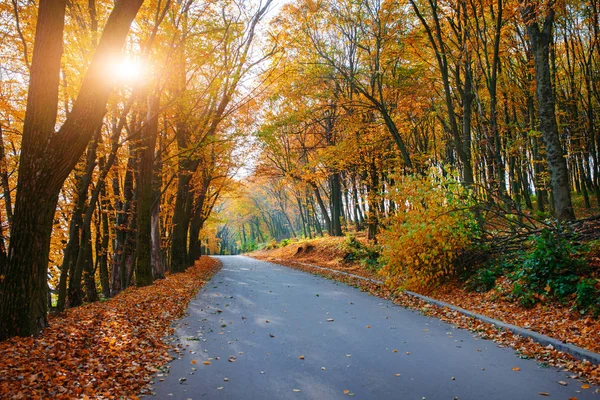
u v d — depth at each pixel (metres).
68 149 6.29
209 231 44.22
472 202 11.55
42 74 6.19
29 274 6.14
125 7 6.51
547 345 5.90
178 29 12.02
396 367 5.46
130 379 5.08
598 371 4.76
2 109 10.15
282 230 79.75
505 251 10.87
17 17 8.77
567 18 17.50
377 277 15.72
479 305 8.97
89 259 15.73
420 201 11.98
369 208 22.75
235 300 12.05
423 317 8.84
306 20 17.31
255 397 4.54
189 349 6.67
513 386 4.62
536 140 22.31
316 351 6.36
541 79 12.34
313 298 12.01
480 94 20.28
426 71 18.92
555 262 8.09
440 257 11.16
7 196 11.20
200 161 20.89
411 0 13.39
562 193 11.85
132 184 17.69
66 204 13.52
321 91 19.44
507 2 13.01
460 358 5.76
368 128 19.16
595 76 20.19
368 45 18.17
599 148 22.16
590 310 6.59
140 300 10.74
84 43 9.91
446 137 25.94
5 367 4.59
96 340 6.40
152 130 14.83
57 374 4.73
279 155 25.67
